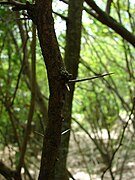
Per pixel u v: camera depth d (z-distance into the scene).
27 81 3.99
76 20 2.30
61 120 1.18
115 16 4.67
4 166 2.37
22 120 4.55
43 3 1.10
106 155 4.17
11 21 2.97
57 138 1.20
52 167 1.23
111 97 5.27
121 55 5.11
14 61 3.85
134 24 3.87
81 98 4.82
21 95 4.49
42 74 5.02
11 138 4.46
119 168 5.50
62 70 1.14
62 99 1.16
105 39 5.05
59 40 3.84
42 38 1.12
